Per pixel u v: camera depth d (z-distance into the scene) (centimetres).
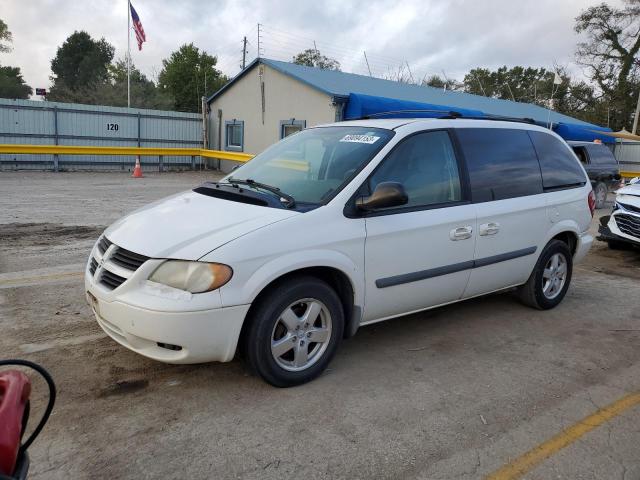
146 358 399
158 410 332
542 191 516
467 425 331
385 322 500
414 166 419
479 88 5966
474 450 305
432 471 285
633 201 816
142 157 2131
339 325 377
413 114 532
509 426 331
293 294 348
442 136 446
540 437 321
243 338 348
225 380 371
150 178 1795
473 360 426
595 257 841
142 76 4506
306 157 439
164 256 324
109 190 1379
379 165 397
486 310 545
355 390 368
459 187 445
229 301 322
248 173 455
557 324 515
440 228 420
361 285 381
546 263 534
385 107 1602
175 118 2222
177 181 1727
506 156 490
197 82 4053
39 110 1920
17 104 1877
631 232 816
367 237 377
